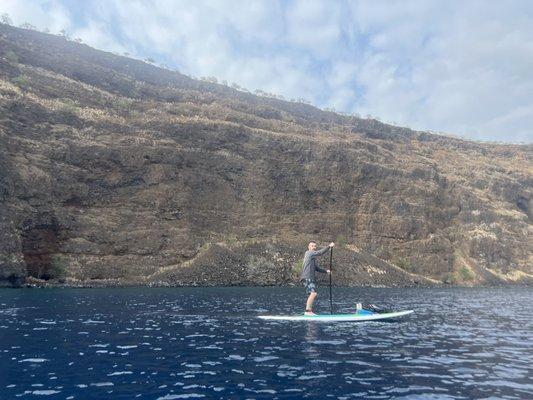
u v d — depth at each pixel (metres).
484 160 103.94
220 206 57.16
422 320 20.88
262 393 8.84
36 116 48.59
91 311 21.67
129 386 9.18
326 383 9.61
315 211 64.19
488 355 12.80
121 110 62.38
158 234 49.22
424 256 66.25
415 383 9.71
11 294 30.48
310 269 20.23
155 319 19.22
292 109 107.12
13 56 61.97
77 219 45.72
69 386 9.09
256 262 51.03
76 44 89.94
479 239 72.12
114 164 50.34
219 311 22.67
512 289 57.97
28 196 42.12
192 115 69.06
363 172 68.69
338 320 19.75
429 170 76.94
